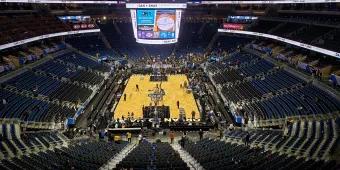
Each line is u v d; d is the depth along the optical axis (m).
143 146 25.52
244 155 21.58
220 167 19.44
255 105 34.12
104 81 46.12
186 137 29.69
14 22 43.62
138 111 35.75
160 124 31.72
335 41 35.75
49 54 45.88
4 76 34.97
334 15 42.75
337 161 18.08
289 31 45.56
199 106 37.09
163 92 40.19
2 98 31.38
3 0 39.25
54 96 35.66
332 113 26.67
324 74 34.41
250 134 27.52
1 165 19.00
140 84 45.53
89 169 19.64
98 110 35.91
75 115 33.19
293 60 40.25
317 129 24.73
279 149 22.25
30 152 23.09
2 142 23.84
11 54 40.56
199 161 21.22
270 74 40.34
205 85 44.25
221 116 34.28
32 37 41.34
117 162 21.97
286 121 28.38
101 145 25.81
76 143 26.95
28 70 38.84
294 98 32.47
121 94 41.16
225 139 27.98
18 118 28.94
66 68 44.06
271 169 18.02
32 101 33.09
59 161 20.94
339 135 22.38
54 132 29.16
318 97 30.42
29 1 43.06
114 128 31.08
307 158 19.42
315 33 40.97
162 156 22.22
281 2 44.69
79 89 39.56
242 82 41.09
